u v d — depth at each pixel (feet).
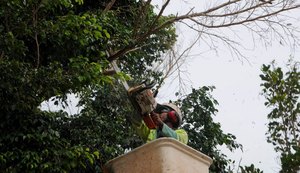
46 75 24.29
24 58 29.19
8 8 25.22
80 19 27.04
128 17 37.11
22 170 23.82
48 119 25.88
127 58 37.09
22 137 24.68
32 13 25.89
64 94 29.04
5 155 23.65
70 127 31.35
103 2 36.22
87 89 32.27
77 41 28.27
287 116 42.75
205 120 38.45
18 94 24.32
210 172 37.19
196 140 37.91
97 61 29.09
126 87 16.51
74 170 30.66
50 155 24.54
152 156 13.21
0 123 24.84
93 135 31.60
